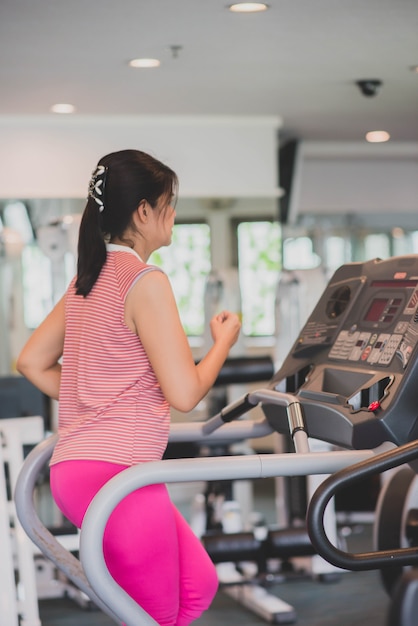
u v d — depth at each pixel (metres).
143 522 2.07
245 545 4.35
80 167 6.74
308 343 2.62
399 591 1.25
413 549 2.03
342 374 2.39
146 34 4.65
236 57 5.17
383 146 8.30
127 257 2.20
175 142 6.91
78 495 2.09
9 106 6.36
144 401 2.14
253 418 6.86
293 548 4.34
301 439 2.14
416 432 2.12
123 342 2.14
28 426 4.21
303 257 8.45
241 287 7.08
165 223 2.29
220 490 5.48
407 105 6.65
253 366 5.36
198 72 5.50
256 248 7.07
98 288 2.19
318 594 4.91
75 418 2.19
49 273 6.63
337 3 4.19
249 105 6.56
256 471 1.99
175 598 2.15
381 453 1.99
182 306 7.00
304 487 5.38
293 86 5.95
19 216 6.65
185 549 2.24
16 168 6.66
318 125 7.37
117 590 1.95
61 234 6.66
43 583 5.18
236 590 4.96
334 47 5.00
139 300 2.12
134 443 2.11
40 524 2.48
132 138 6.84
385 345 2.30
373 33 4.73
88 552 1.91
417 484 3.23
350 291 2.61
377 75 5.69
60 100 6.20
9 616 3.73
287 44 4.91
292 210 8.11
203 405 6.53
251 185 7.05
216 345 2.26
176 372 2.09
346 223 8.55
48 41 4.73
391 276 2.48
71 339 2.24
